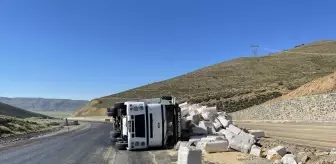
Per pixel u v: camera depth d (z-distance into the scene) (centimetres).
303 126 3538
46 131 4922
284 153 1551
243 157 1620
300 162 1352
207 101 8794
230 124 2219
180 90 12094
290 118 4784
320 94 4412
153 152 1973
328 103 4153
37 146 2580
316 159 1388
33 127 5484
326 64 12800
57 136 3747
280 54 16125
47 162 1712
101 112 13725
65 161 1730
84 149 2277
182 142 2038
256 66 13988
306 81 9094
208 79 12975
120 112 2300
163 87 13025
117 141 2416
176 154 1844
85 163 1644
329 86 4828
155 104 2136
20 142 2986
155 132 2106
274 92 8156
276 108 5200
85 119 12188
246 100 7956
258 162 1448
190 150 1187
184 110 2405
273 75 12119
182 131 2233
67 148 2381
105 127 5847
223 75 13312
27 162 1733
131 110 2102
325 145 1983
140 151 2044
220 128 2241
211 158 1606
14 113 12850
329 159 1347
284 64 13625
